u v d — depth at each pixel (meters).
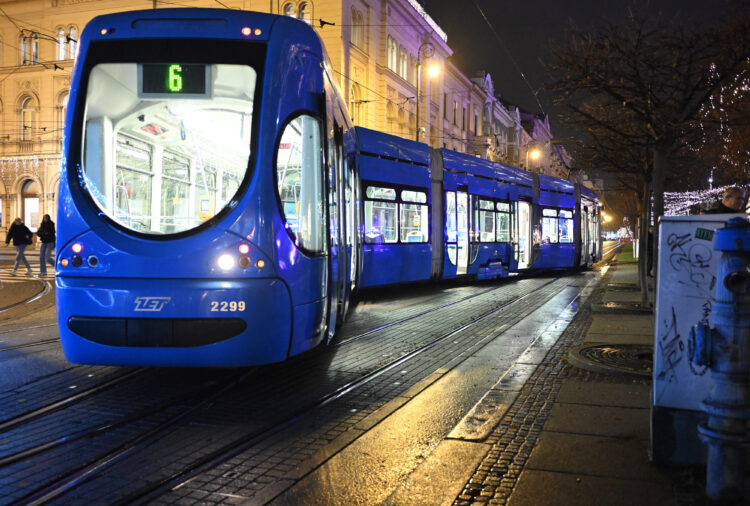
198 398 6.27
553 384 6.59
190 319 5.83
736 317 3.46
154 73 6.31
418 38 47.16
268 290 5.96
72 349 6.02
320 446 4.93
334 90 8.27
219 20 6.47
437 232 17.03
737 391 3.49
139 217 6.11
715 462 3.54
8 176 41.31
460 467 4.26
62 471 4.39
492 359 8.16
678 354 4.09
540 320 11.67
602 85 10.02
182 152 6.16
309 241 6.66
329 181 7.23
